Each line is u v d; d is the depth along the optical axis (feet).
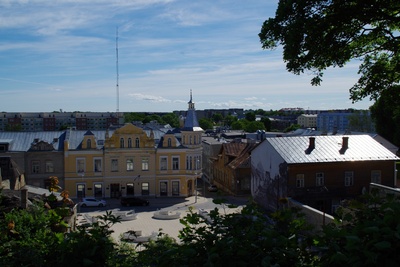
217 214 30.50
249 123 487.20
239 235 28.25
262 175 157.38
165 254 28.12
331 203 137.18
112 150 190.29
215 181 230.89
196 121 201.67
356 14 51.16
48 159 186.09
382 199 32.50
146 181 195.00
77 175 188.14
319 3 52.54
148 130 210.18
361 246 24.02
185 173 197.06
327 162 137.59
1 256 30.55
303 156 139.74
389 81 60.08
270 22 56.03
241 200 181.37
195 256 27.84
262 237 28.32
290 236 28.96
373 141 149.18
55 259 30.68
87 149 188.65
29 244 31.55
